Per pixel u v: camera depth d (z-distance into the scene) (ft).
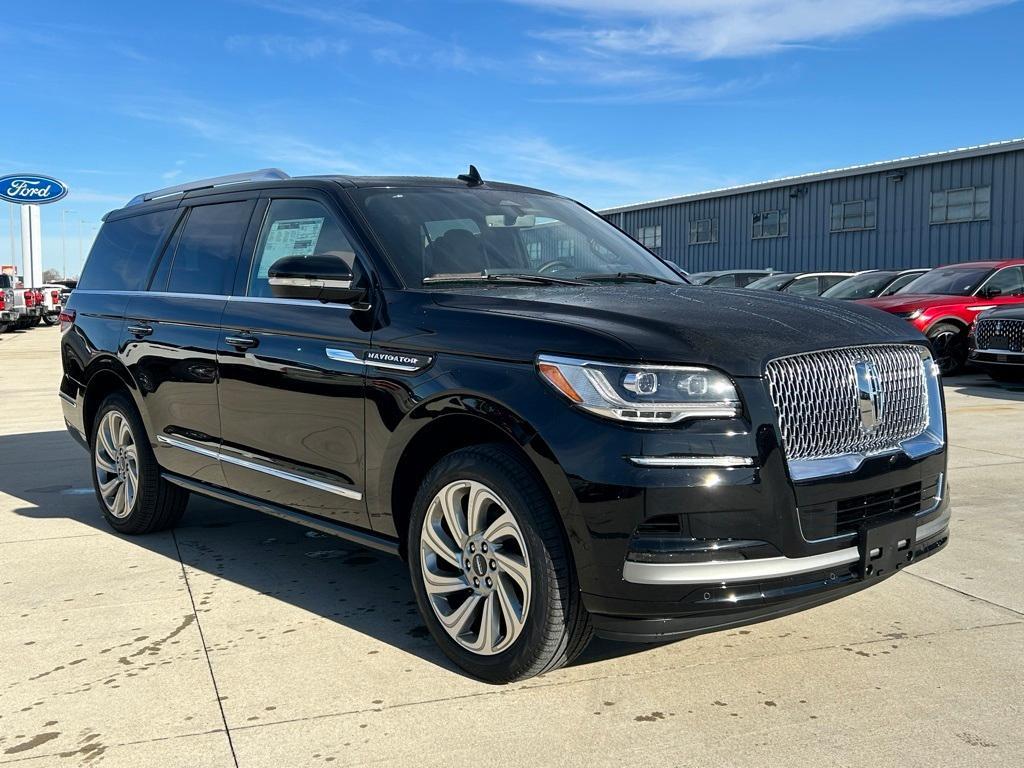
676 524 9.11
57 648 11.67
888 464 10.32
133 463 16.74
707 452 9.16
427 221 13.08
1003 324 40.75
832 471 9.78
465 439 11.28
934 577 14.19
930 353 11.53
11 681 10.71
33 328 111.34
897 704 9.89
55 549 16.20
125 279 17.22
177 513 16.90
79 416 18.01
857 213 98.84
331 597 13.58
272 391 13.08
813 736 9.21
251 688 10.46
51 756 9.00
